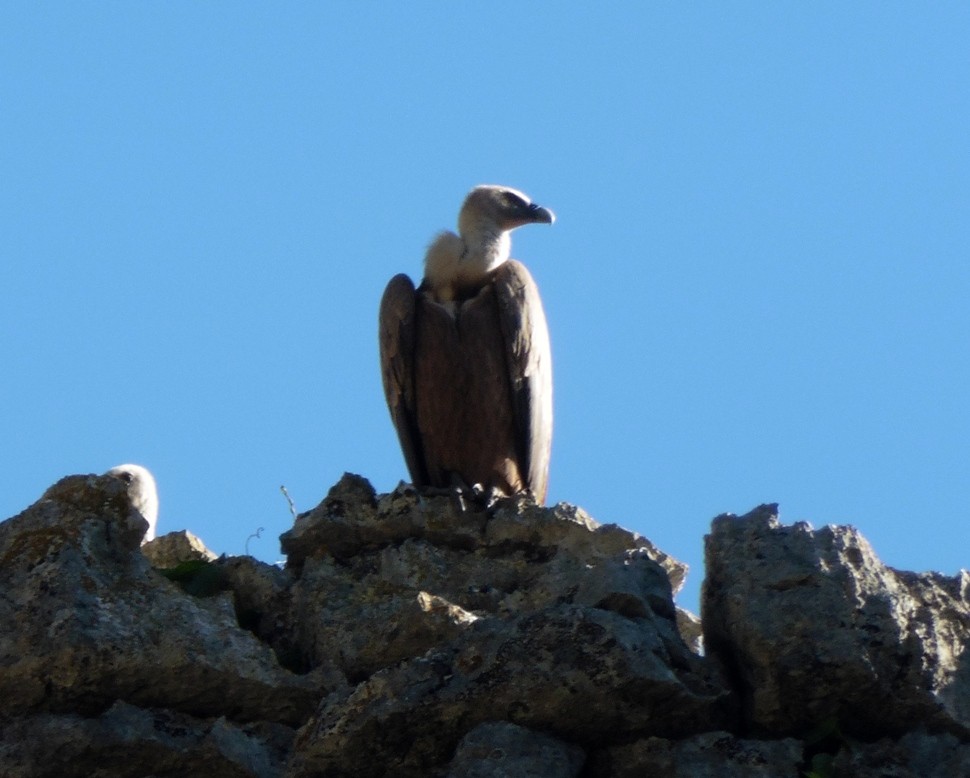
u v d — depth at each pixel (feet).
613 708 42.88
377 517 54.03
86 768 43.73
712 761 42.60
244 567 52.54
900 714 43.62
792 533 46.24
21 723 44.34
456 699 42.70
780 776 42.29
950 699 43.75
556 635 43.19
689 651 45.06
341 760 42.91
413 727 42.80
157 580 47.50
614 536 54.65
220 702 46.01
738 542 46.57
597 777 42.98
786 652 43.70
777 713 43.96
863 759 42.60
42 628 45.24
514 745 42.29
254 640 47.03
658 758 42.65
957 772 42.27
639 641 43.45
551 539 54.29
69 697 44.75
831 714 43.75
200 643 46.11
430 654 43.65
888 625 44.09
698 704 43.39
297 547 53.98
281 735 45.78
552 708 42.65
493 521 54.44
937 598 45.60
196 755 43.98
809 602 44.42
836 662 43.32
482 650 43.45
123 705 44.91
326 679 47.09
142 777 43.83
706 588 46.96
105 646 45.06
